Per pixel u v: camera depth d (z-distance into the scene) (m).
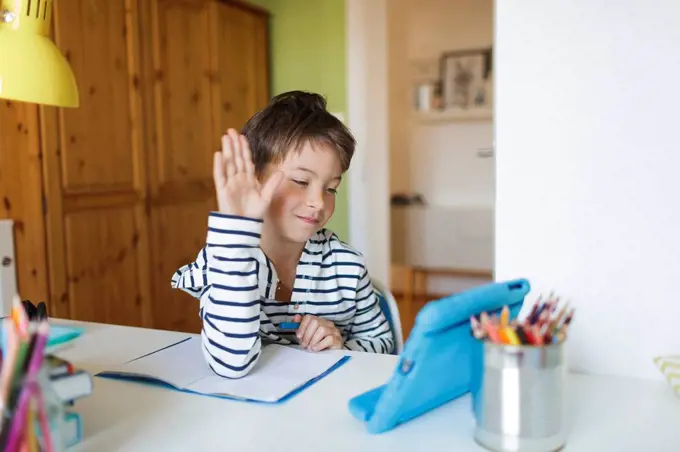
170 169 2.69
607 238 0.80
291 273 1.09
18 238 1.99
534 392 0.60
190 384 0.81
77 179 2.18
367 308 1.15
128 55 2.42
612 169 0.79
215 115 3.00
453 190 4.34
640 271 0.79
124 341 1.03
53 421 0.55
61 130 2.11
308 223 0.97
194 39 2.83
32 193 2.03
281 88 3.59
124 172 2.42
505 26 0.82
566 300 0.83
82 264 2.22
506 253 0.86
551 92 0.81
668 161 0.77
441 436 0.65
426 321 0.61
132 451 0.62
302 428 0.67
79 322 1.16
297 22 3.51
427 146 4.35
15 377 0.50
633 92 0.77
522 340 0.60
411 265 4.15
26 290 2.02
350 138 1.02
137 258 2.50
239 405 0.74
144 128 2.52
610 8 0.77
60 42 2.09
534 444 0.60
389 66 4.29
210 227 0.83
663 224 0.78
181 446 0.63
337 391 0.79
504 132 0.84
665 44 0.75
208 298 0.86
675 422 0.68
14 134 1.97
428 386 0.67
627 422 0.68
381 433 0.66
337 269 1.10
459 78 4.16
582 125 0.80
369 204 3.49
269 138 0.97
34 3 0.99
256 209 0.83
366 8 3.35
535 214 0.84
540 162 0.83
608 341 0.82
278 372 0.86
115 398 0.77
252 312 0.83
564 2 0.79
